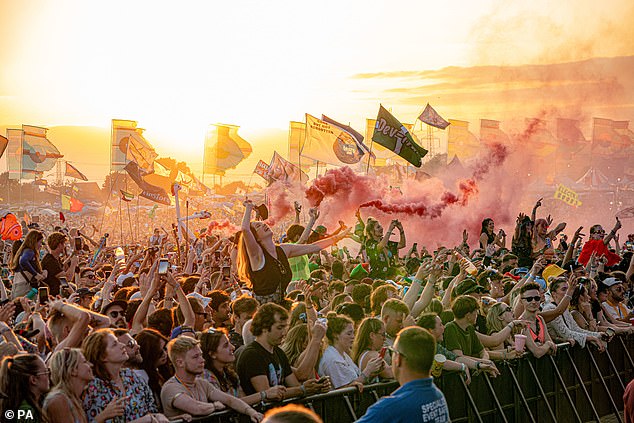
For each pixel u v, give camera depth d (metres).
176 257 17.17
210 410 6.90
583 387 11.41
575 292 12.16
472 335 9.70
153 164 32.41
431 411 5.36
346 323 8.30
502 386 10.05
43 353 7.80
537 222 17.72
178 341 7.00
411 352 5.40
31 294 12.12
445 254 10.28
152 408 6.92
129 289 10.45
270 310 7.59
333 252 18.09
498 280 12.52
